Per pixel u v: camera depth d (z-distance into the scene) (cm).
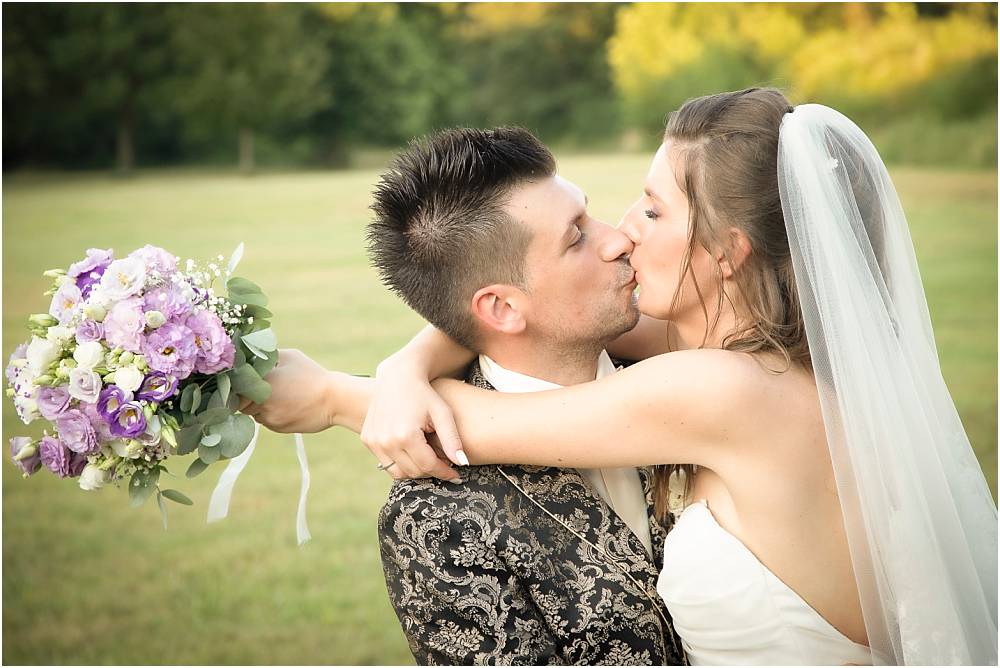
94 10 2655
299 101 2736
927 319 183
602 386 170
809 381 172
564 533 177
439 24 2747
